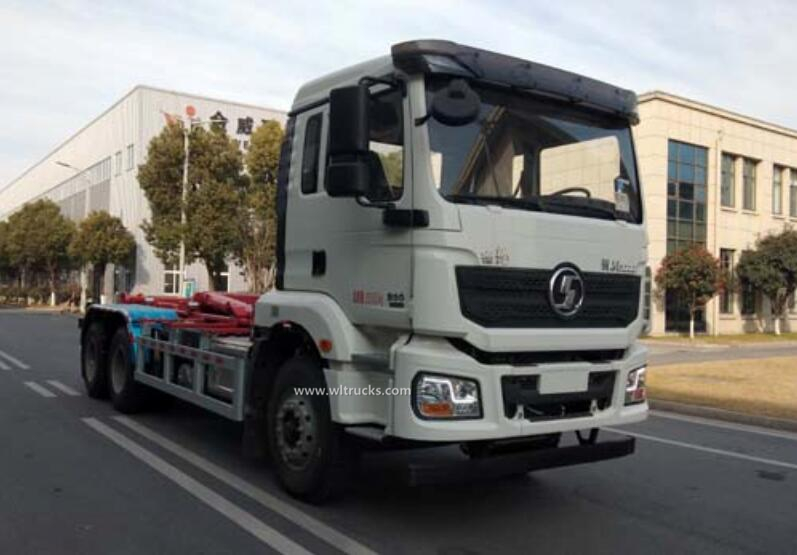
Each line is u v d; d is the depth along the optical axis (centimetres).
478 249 464
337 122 465
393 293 486
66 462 688
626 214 557
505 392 471
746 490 662
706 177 3734
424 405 458
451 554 473
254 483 621
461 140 479
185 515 539
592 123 549
